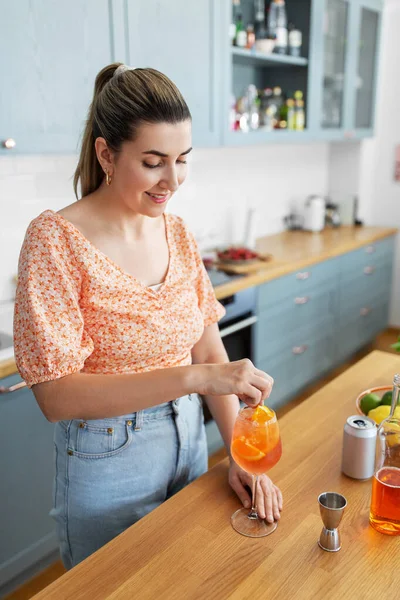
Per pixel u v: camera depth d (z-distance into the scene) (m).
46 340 0.98
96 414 1.00
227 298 2.62
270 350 3.02
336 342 3.71
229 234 3.59
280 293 3.00
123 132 0.99
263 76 3.56
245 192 3.66
